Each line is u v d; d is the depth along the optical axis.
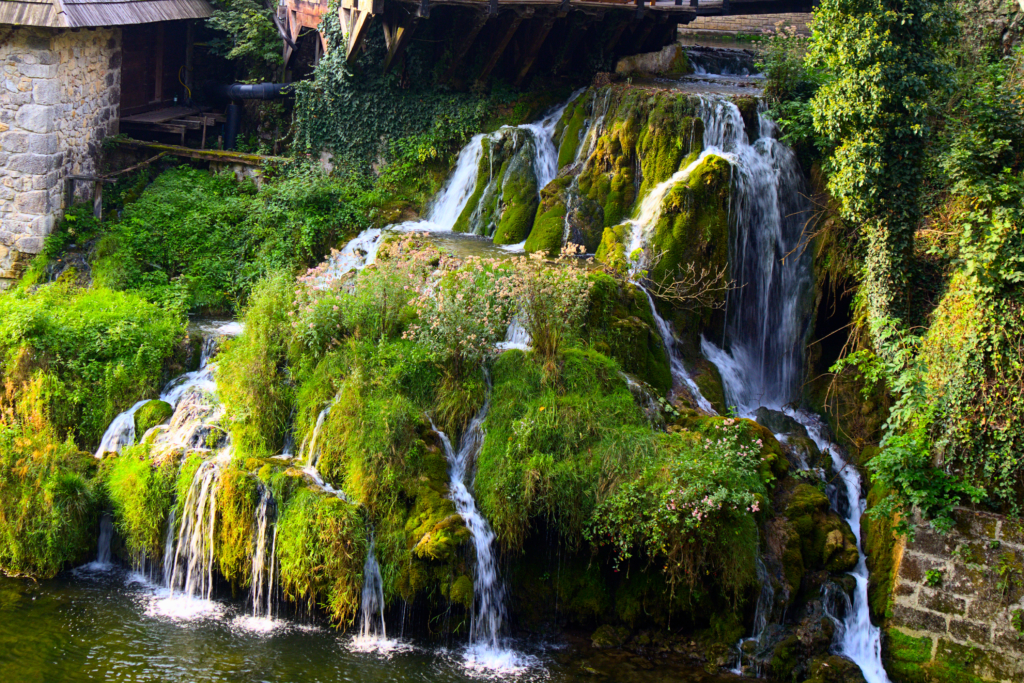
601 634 9.29
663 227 12.51
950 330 9.37
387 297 11.06
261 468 9.74
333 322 10.84
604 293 11.27
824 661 8.89
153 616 9.23
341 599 9.05
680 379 11.72
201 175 16.00
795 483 10.19
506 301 10.78
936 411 9.36
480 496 9.57
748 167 13.22
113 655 8.45
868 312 11.85
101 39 15.40
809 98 14.35
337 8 15.52
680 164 13.38
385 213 15.47
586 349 10.66
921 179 11.59
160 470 10.04
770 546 9.48
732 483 9.30
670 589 9.17
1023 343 8.81
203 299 13.97
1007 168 9.33
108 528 10.26
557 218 13.62
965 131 10.54
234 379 10.81
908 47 11.68
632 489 9.14
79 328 12.04
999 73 11.91
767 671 8.88
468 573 9.10
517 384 10.16
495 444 9.75
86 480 10.38
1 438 10.37
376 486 9.41
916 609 9.26
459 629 9.10
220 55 17.84
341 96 16.08
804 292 13.10
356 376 10.14
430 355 10.32
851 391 12.12
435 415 10.16
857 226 12.10
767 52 14.93
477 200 14.86
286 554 9.22
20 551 9.87
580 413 9.80
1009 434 8.88
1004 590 8.89
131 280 13.89
